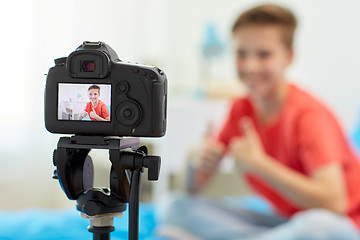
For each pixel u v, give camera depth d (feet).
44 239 6.80
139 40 11.06
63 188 2.93
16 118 11.48
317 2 8.39
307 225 7.63
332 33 8.41
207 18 8.94
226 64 8.83
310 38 8.41
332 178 8.05
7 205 11.64
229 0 8.79
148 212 9.02
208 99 8.93
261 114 8.54
